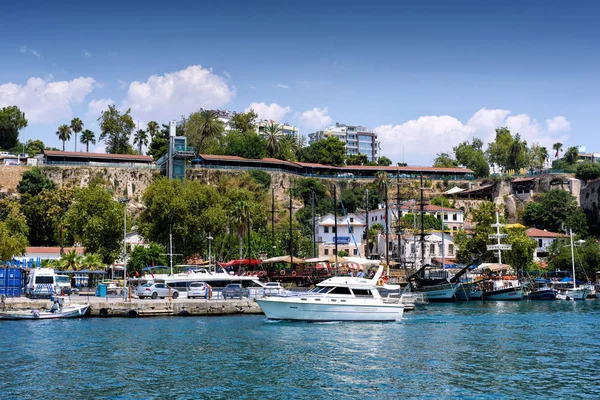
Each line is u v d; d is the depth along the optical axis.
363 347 43.19
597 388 31.48
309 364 37.03
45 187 132.62
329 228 129.62
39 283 68.06
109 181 142.75
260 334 48.91
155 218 104.62
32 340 44.91
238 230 108.94
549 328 54.16
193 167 148.62
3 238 81.50
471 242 110.88
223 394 30.12
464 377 33.88
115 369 35.28
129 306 60.25
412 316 64.06
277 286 73.00
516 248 106.88
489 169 194.00
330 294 57.09
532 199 158.75
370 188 163.00
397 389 31.23
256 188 146.62
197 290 69.38
